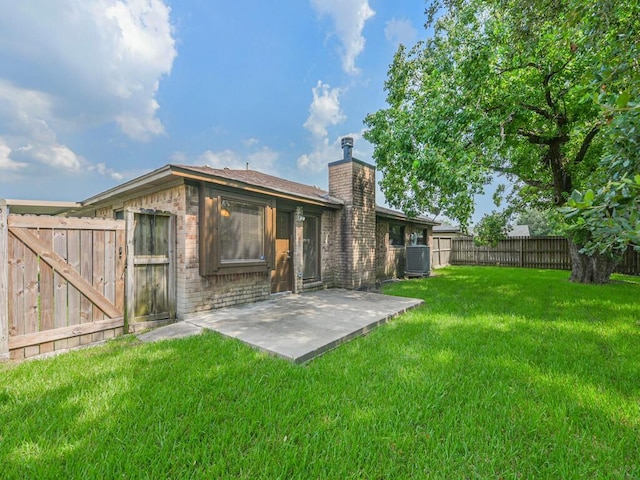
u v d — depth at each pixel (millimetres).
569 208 2096
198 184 4945
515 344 3555
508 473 1590
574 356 3188
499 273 12273
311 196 7086
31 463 1589
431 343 3576
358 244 8172
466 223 6480
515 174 10141
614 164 2316
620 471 1612
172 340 3619
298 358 2980
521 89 6871
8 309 3076
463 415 2092
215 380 2514
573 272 9422
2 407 2125
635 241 1733
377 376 2672
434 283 9227
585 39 3369
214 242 5008
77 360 3029
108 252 3949
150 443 1754
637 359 3088
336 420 2006
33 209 9484
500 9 5660
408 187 8359
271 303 5797
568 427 1966
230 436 1829
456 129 6145
